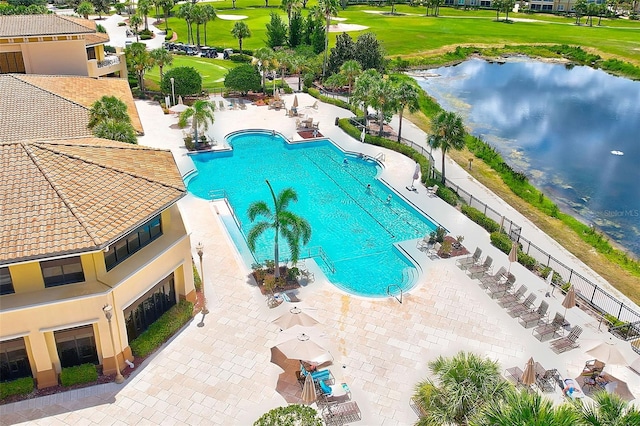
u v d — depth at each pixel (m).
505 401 15.48
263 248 32.91
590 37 125.00
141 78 63.62
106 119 34.50
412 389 21.42
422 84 84.50
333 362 22.72
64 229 19.52
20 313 19.50
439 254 31.64
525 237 34.97
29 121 33.53
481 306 26.75
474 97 77.25
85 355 21.97
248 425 19.58
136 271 21.86
